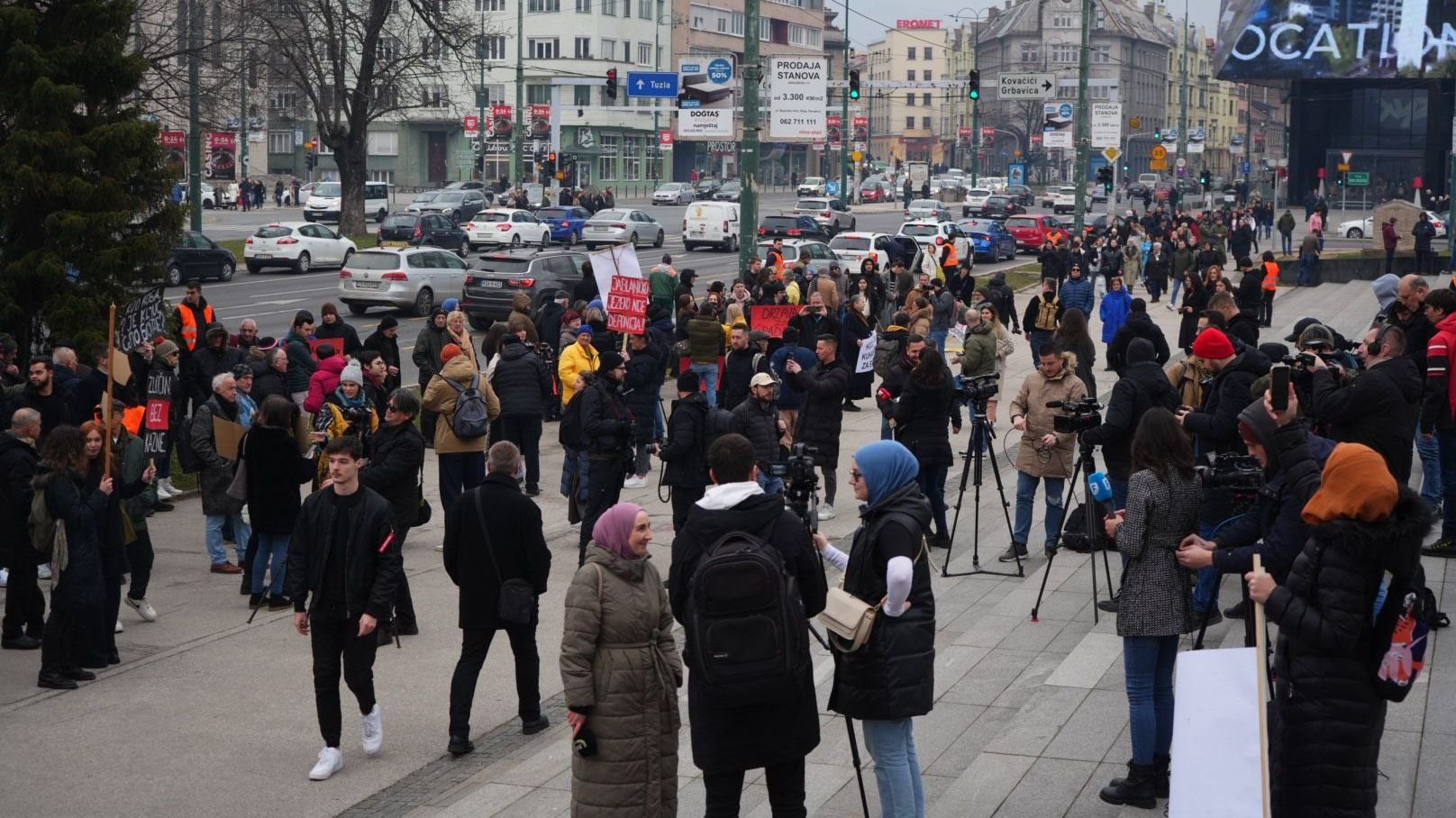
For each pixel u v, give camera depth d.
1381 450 9.89
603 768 6.66
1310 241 45.31
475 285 34.44
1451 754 7.57
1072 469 13.18
